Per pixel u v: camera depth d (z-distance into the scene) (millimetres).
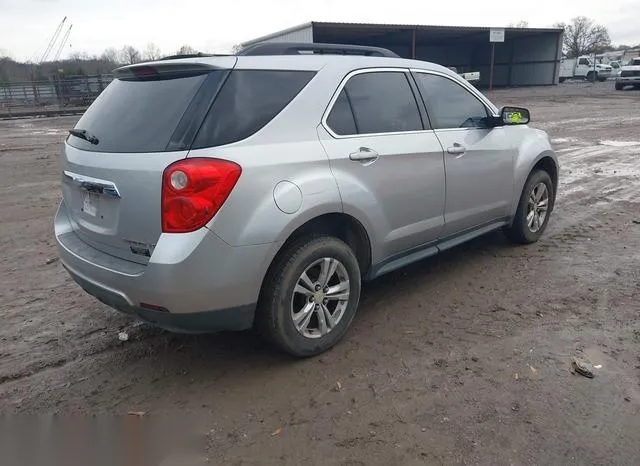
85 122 3537
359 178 3490
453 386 3107
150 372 3391
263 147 3047
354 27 34375
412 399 3004
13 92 32094
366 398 3031
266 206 2977
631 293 4273
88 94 31516
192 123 2902
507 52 48719
